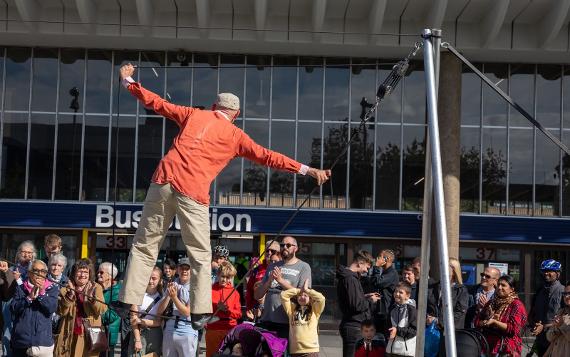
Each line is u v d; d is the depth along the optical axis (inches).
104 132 1069.8
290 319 423.2
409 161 1076.5
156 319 484.7
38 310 438.0
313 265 1071.6
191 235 252.8
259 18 978.1
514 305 457.4
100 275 490.0
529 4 976.9
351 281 481.7
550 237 1066.1
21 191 1059.3
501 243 1073.5
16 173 1061.1
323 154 1077.1
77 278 442.3
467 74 1086.4
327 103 1082.1
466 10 995.9
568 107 1085.8
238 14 1009.5
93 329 446.9
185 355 464.1
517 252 1079.0
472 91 1085.1
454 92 1041.5
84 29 1000.9
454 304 456.1
